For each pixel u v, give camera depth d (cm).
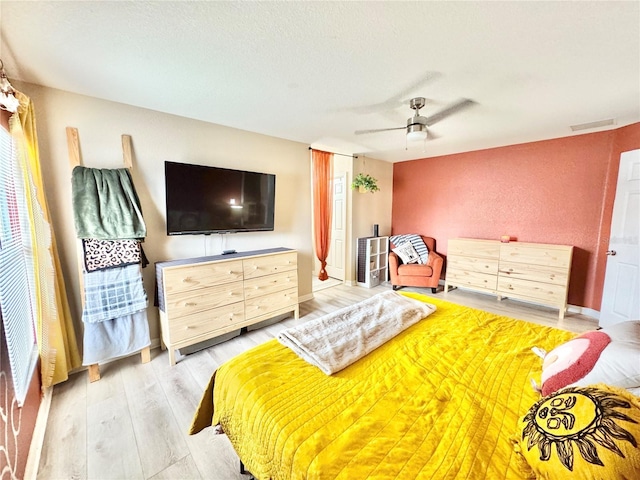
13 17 124
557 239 350
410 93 212
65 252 210
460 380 114
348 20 131
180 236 268
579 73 181
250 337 278
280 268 299
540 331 155
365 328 157
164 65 171
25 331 154
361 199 475
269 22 133
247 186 299
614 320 282
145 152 243
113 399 186
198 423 133
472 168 422
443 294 418
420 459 79
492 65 171
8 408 117
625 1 117
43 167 199
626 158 273
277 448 87
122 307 214
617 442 61
